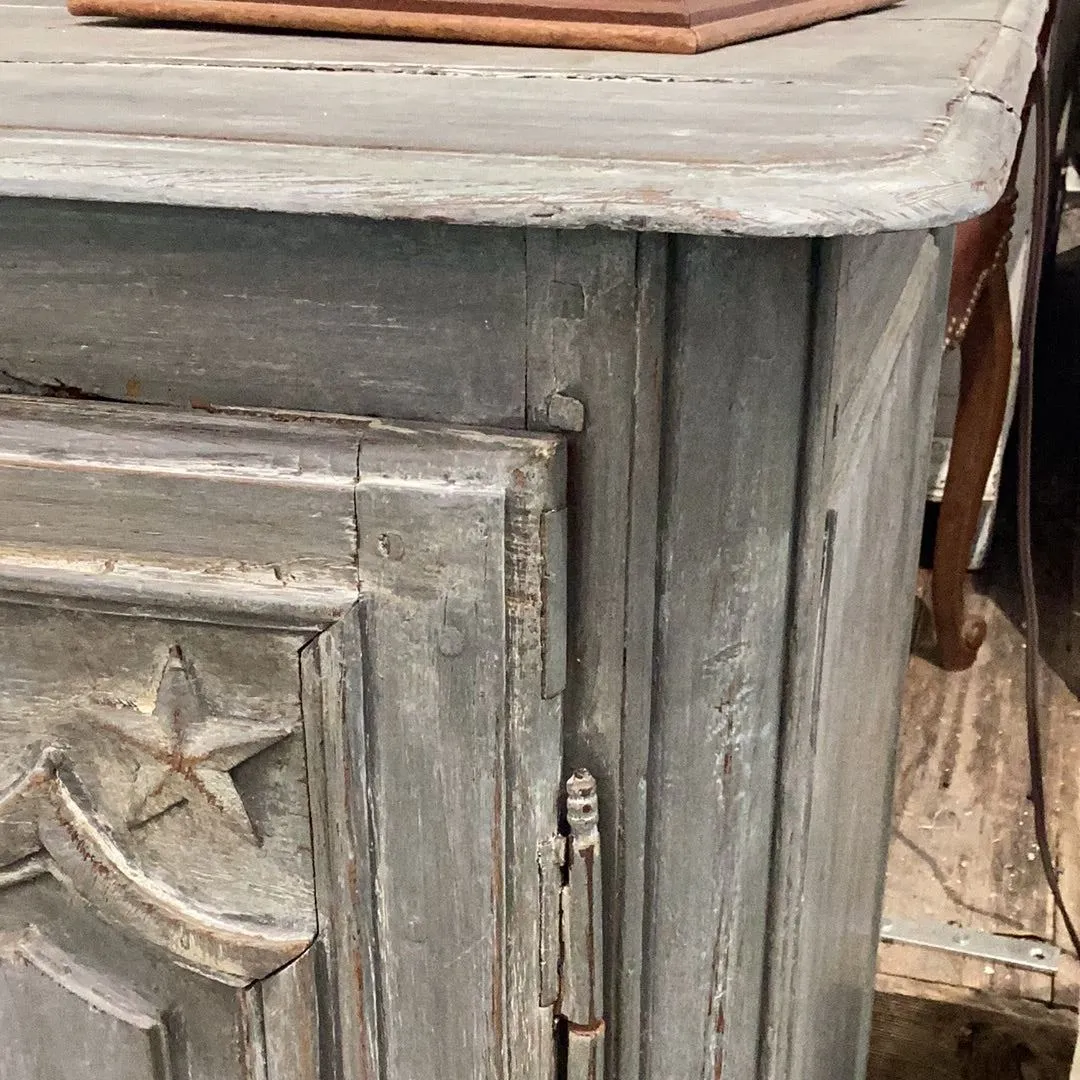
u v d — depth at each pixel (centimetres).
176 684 44
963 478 140
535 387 39
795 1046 56
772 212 32
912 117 39
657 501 40
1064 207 298
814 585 42
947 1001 98
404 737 43
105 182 36
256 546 42
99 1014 50
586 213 33
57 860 47
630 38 56
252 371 41
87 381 43
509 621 40
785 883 46
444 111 42
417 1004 47
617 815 44
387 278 39
